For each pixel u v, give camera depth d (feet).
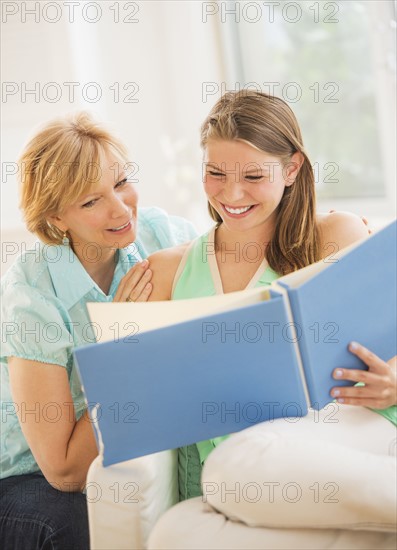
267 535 4.76
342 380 5.37
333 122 11.95
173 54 13.26
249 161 6.00
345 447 4.91
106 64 13.25
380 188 11.49
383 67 10.58
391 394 5.36
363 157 11.64
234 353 5.04
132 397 5.04
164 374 5.01
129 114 13.43
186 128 13.51
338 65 11.72
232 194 6.07
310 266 5.34
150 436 5.18
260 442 4.86
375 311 5.40
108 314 5.45
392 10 10.40
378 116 11.12
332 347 5.25
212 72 13.20
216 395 5.16
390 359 5.66
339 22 11.53
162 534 4.84
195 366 5.03
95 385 4.96
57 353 6.35
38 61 11.56
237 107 6.11
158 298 6.63
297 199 6.42
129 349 4.91
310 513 4.69
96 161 6.36
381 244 5.34
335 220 6.63
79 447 6.20
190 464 6.25
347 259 5.21
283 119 6.19
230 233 6.54
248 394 5.20
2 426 7.02
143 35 13.26
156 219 7.61
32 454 6.99
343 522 4.70
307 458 4.73
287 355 5.11
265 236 6.53
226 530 4.79
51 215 6.60
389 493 4.61
